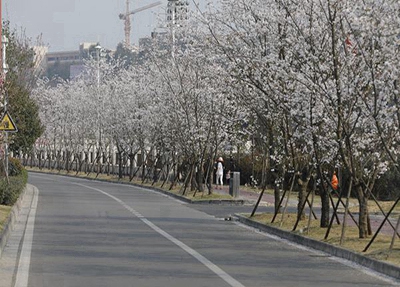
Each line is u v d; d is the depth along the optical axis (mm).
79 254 34406
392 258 31438
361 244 36625
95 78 140250
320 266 31781
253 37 49125
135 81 117500
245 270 30172
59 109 153500
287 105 42719
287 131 46031
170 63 90812
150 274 28750
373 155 40250
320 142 40906
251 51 48312
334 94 37812
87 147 158750
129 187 107062
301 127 44531
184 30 74188
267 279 27859
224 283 26781
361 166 41281
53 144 173000
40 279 27422
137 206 68812
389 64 31125
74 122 149125
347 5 37219
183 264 31641
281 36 44938
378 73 35281
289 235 42844
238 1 51281
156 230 46594
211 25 61500
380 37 33312
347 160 41031
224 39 55594
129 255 34312
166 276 28297
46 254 34312
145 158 122750
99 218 54562
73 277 27891
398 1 32500
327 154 42656
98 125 138625
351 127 40281
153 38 94938
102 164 150000
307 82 38938
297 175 47250
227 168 114312
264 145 59688
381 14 32969
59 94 154750
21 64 92875
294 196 87250
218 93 73688
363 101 35250
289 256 35094
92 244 38375
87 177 137125
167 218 56406
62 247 36938
